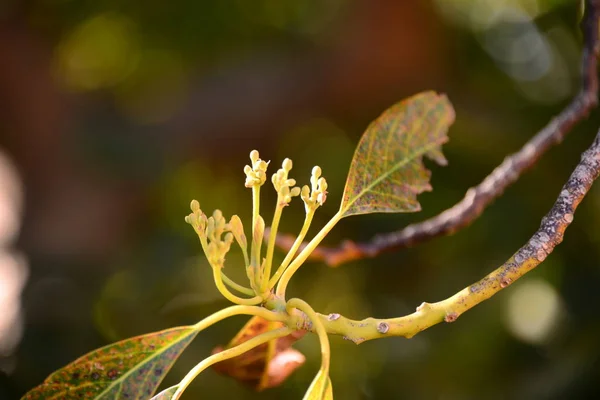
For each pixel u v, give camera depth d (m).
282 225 1.47
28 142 1.53
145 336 0.63
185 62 1.75
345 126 1.60
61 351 1.17
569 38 1.36
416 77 1.52
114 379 0.63
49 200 1.50
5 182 1.61
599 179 1.19
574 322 1.14
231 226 0.60
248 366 0.68
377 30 1.50
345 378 1.27
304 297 1.43
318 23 1.65
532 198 1.24
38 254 1.42
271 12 1.68
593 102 0.74
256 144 1.56
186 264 1.43
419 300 1.32
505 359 1.20
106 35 1.80
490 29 1.49
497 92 1.43
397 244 0.75
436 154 0.67
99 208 1.48
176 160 1.52
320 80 1.54
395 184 0.66
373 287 1.40
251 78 1.57
